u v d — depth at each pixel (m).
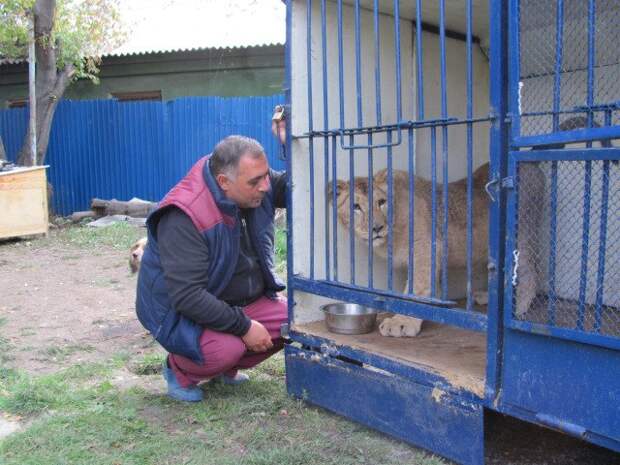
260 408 3.56
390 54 4.11
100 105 13.74
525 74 3.25
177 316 3.47
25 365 4.49
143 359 4.56
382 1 3.72
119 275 7.82
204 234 3.34
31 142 11.70
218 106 12.91
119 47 14.69
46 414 3.54
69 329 5.48
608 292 3.05
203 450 3.08
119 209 12.43
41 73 12.23
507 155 2.59
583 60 3.53
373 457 3.00
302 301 3.73
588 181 2.36
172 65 14.82
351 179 3.31
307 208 3.68
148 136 13.52
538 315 2.70
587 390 2.39
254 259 3.76
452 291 4.44
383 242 3.86
